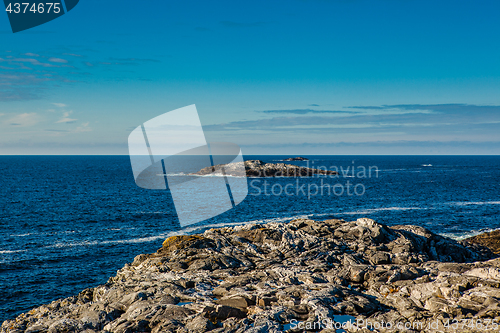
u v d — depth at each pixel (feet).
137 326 27.37
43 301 72.64
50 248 107.55
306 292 30.42
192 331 25.34
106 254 102.63
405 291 30.01
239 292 31.35
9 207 178.60
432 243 47.26
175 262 41.32
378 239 44.93
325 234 47.37
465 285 28.27
